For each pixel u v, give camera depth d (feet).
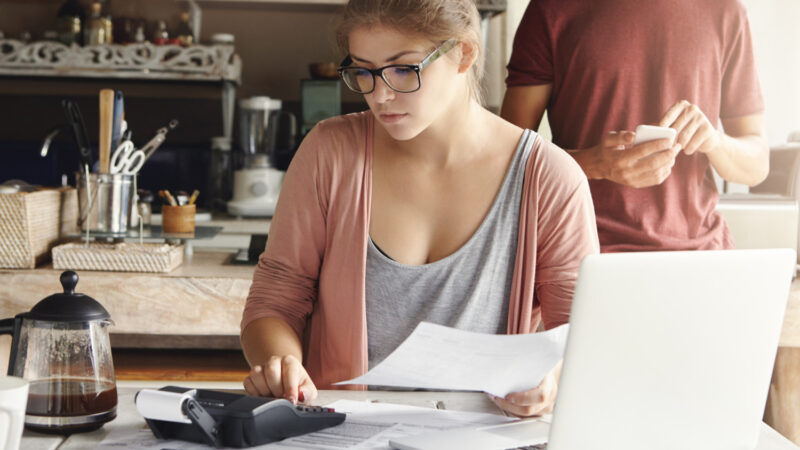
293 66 13.01
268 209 10.93
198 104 12.85
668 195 6.10
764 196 8.14
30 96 12.56
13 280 7.05
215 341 9.55
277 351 3.80
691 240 6.16
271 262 4.21
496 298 4.09
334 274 4.12
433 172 4.06
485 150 4.05
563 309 3.96
